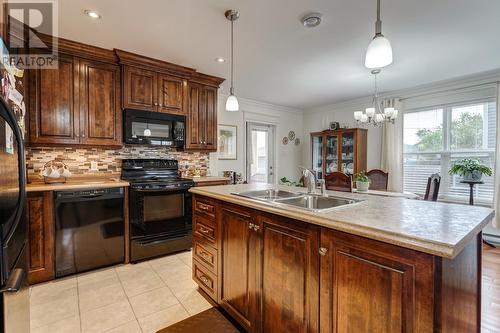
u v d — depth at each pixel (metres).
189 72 3.37
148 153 3.45
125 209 2.70
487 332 1.65
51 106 2.54
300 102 5.27
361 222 1.08
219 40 2.55
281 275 1.38
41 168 2.73
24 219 1.35
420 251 0.87
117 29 2.33
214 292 1.92
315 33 2.40
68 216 2.37
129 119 2.93
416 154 4.22
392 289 0.95
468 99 3.66
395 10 2.02
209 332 1.66
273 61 3.08
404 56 2.91
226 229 1.79
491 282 2.30
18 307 1.17
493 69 3.31
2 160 0.96
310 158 5.68
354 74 3.53
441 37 2.46
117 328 1.69
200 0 1.91
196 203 2.16
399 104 4.29
